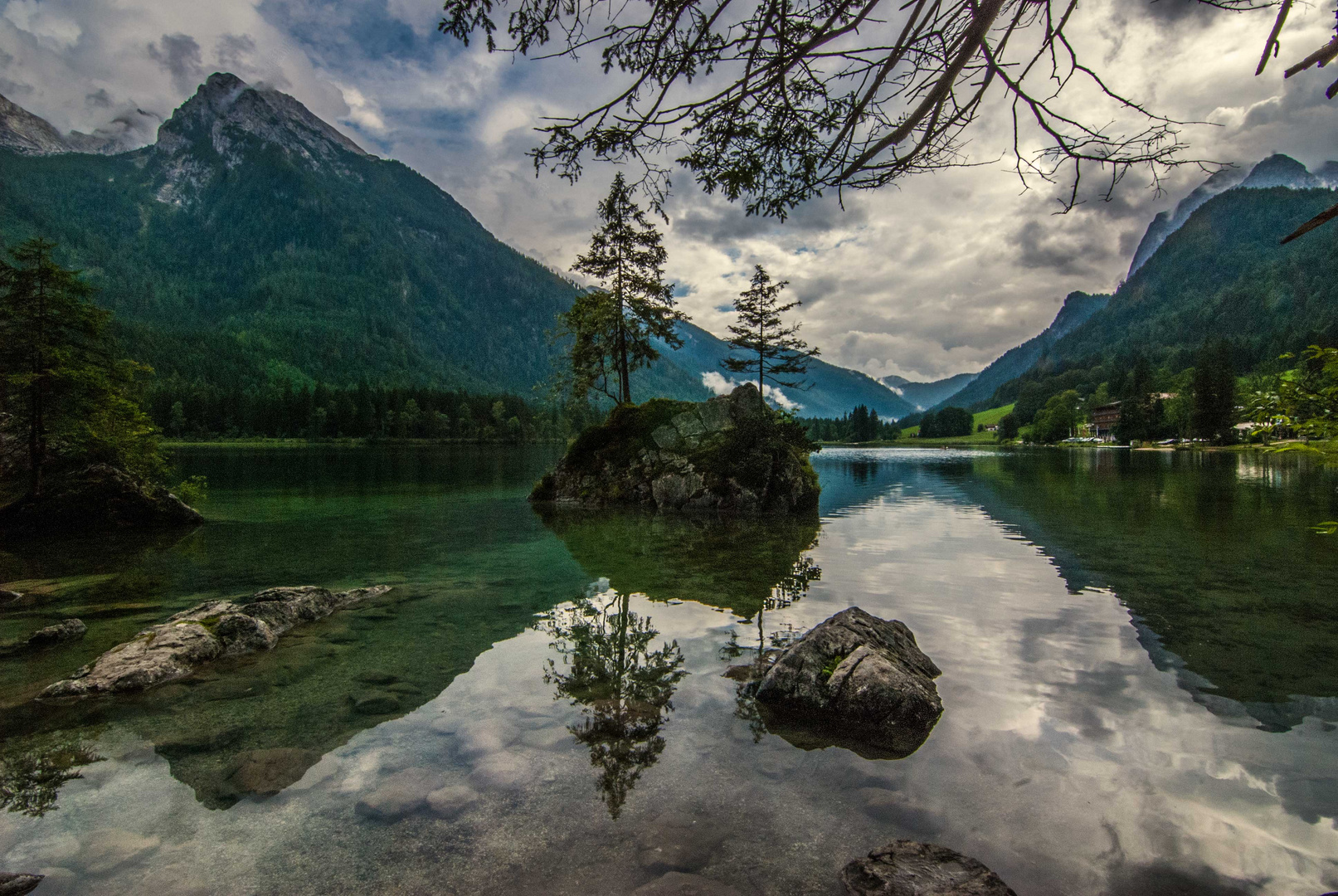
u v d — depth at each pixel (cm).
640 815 455
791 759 540
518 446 14588
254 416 14688
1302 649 817
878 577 1305
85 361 2214
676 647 857
